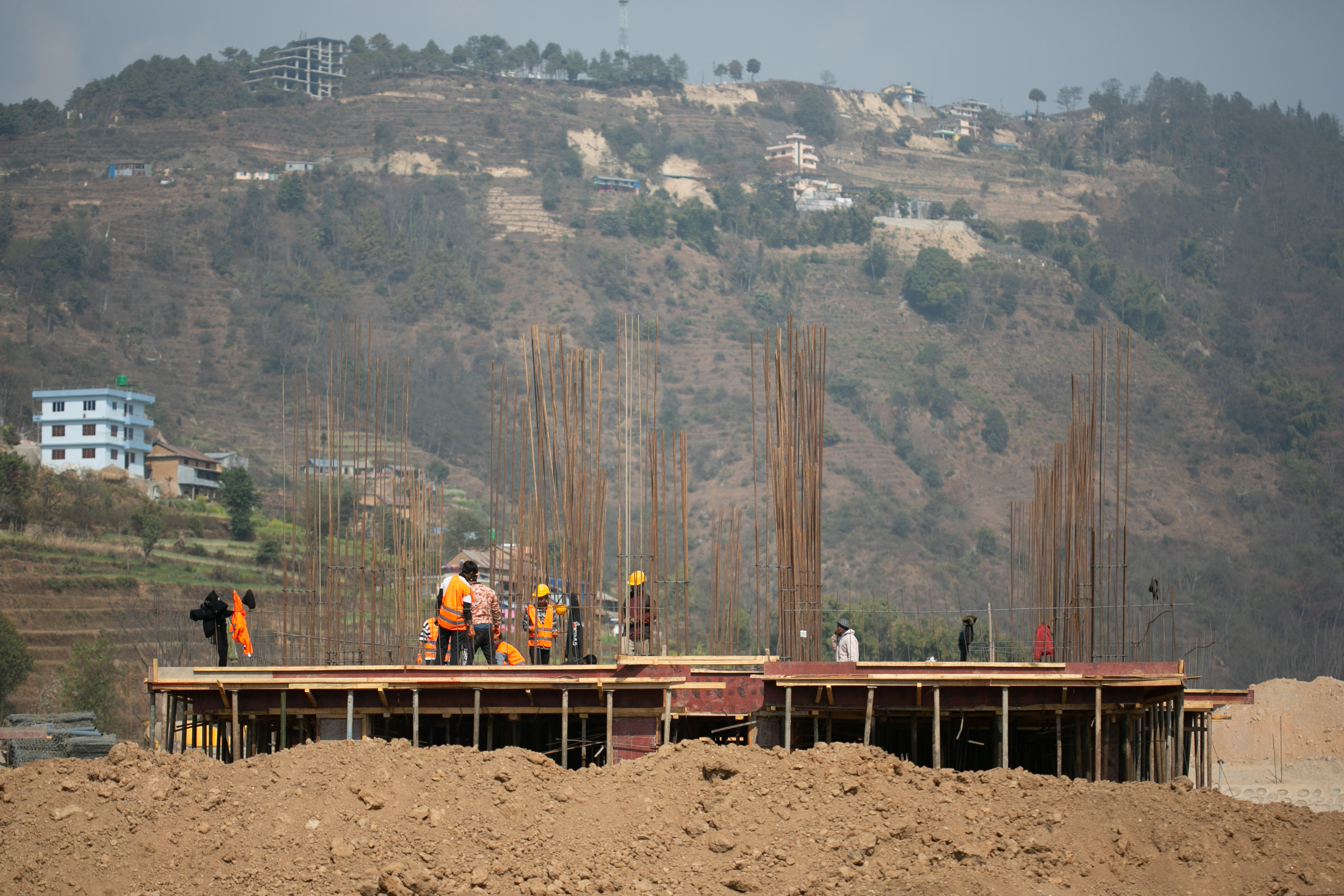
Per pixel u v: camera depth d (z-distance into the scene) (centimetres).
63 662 5256
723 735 1750
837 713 1605
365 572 2252
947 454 12712
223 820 1248
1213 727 3166
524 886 1197
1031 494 12400
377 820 1255
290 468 11044
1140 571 10494
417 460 10725
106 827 1234
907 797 1334
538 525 1902
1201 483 12494
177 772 1306
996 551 11100
